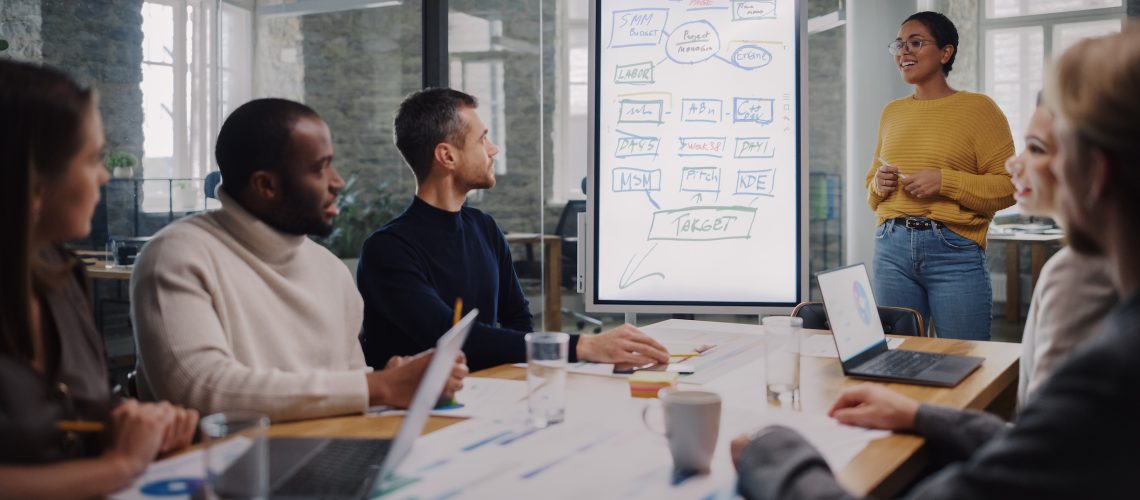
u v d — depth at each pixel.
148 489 1.04
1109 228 0.82
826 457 1.19
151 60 7.13
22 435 0.98
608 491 1.05
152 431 1.08
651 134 2.88
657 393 1.56
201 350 1.46
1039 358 1.44
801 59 2.82
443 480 1.08
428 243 2.28
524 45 8.01
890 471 1.14
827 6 7.60
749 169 2.85
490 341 1.94
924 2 7.47
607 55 2.89
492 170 2.36
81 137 1.08
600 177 2.90
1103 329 0.78
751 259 2.85
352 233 8.09
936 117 3.39
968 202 3.26
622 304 2.89
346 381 1.45
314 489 1.04
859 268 2.10
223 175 1.65
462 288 2.31
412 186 8.42
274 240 1.68
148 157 7.12
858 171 5.55
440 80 5.64
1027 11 7.30
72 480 0.97
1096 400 0.73
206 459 0.93
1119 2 6.97
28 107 1.03
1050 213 1.25
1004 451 0.79
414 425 1.07
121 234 6.71
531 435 1.29
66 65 6.66
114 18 6.88
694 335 2.30
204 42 7.45
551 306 7.31
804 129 2.82
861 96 5.50
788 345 1.55
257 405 1.41
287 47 7.99
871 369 1.82
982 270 3.30
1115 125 0.78
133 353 5.95
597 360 1.89
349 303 1.88
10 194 1.03
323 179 1.66
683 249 2.87
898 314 2.64
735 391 1.63
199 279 1.55
